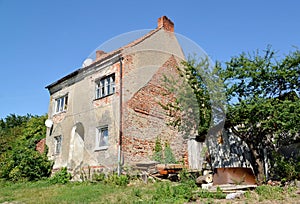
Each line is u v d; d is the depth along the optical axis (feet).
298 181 20.61
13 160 37.01
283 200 15.10
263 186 18.51
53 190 22.70
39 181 31.91
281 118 22.15
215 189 17.84
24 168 34.06
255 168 25.43
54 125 38.37
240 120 23.79
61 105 38.63
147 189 16.63
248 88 24.21
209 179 18.95
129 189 17.30
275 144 24.97
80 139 23.31
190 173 16.40
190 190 16.22
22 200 18.95
